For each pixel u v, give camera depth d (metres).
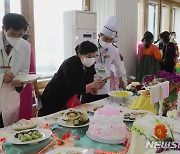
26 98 1.84
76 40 3.28
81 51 1.70
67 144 1.14
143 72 3.98
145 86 1.83
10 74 1.55
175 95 1.41
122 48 4.02
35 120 1.44
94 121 1.24
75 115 1.40
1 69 1.55
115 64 2.44
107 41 2.22
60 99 1.84
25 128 1.29
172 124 0.93
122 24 3.94
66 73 1.73
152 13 5.77
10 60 1.66
